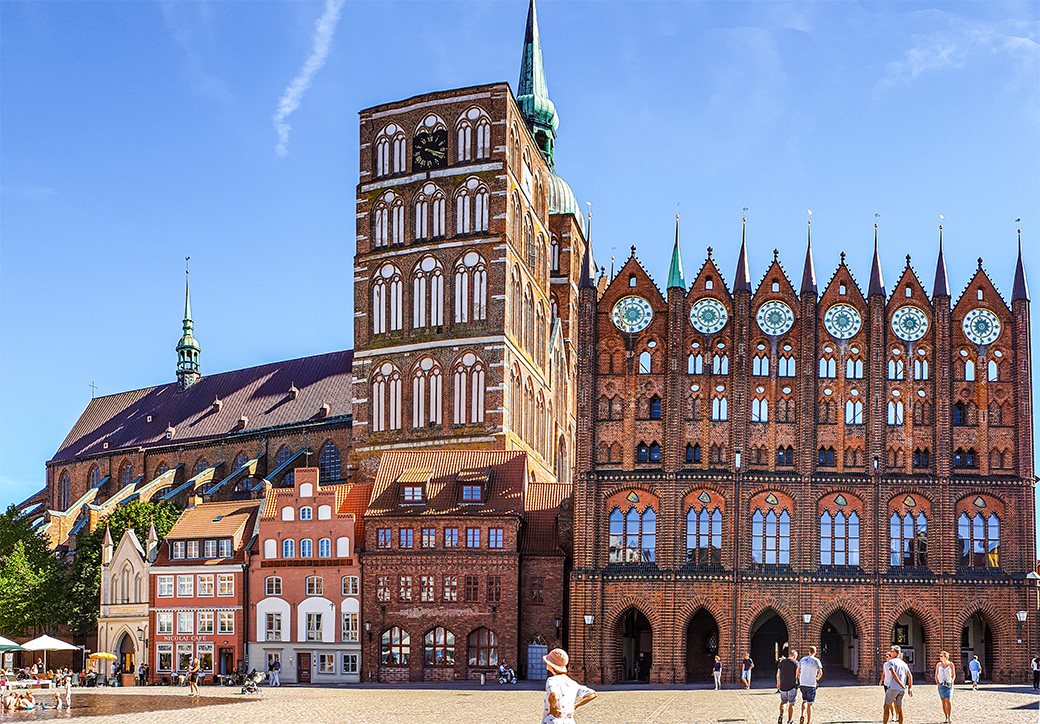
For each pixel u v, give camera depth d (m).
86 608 113.38
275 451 137.00
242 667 98.38
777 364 89.62
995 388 89.00
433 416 114.44
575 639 86.62
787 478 87.69
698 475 87.69
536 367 126.00
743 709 55.84
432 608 93.56
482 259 114.88
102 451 155.50
